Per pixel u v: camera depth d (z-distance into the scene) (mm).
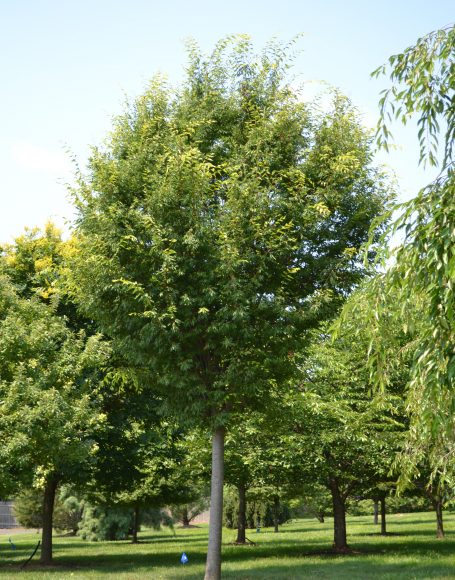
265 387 14227
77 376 18828
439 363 6141
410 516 56406
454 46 6645
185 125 13711
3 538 48844
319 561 20375
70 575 17578
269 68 14750
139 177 13625
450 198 6094
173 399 14156
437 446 8219
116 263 13164
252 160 13375
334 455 22375
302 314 13172
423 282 6305
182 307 12664
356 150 13484
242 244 12641
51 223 25203
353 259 13555
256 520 48844
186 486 32344
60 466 21094
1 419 15820
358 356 22812
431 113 6836
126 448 23562
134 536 36594
